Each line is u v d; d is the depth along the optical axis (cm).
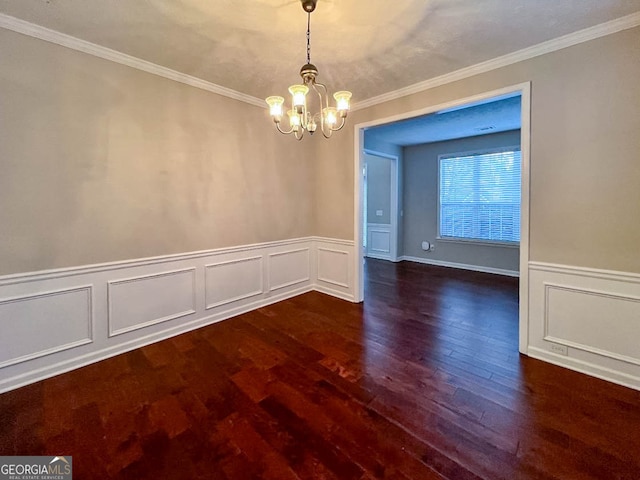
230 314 347
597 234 222
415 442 167
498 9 194
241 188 348
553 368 238
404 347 274
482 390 211
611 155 214
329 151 408
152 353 266
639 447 161
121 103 257
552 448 161
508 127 492
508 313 354
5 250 211
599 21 207
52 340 231
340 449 162
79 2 188
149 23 210
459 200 589
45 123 222
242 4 189
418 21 206
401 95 324
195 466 152
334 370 238
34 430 175
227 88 324
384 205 682
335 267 415
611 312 219
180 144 295
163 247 290
